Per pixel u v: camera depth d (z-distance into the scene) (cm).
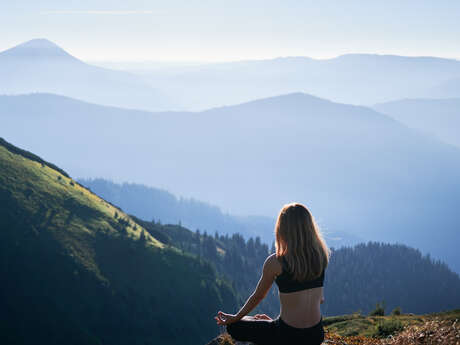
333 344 827
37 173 13538
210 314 12369
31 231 11231
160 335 10906
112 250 12156
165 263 12825
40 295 10106
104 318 10488
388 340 852
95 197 14862
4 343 9069
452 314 1775
